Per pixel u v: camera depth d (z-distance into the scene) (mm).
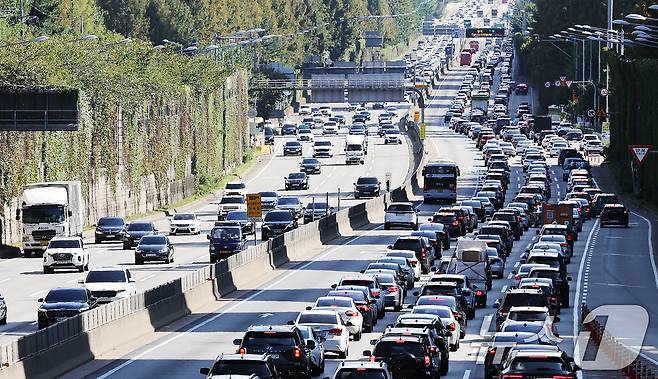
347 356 132250
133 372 122312
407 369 107812
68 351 124000
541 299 140250
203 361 129000
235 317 165250
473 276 186500
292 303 178875
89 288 166625
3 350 108750
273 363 97875
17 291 190500
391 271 178500
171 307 162000
